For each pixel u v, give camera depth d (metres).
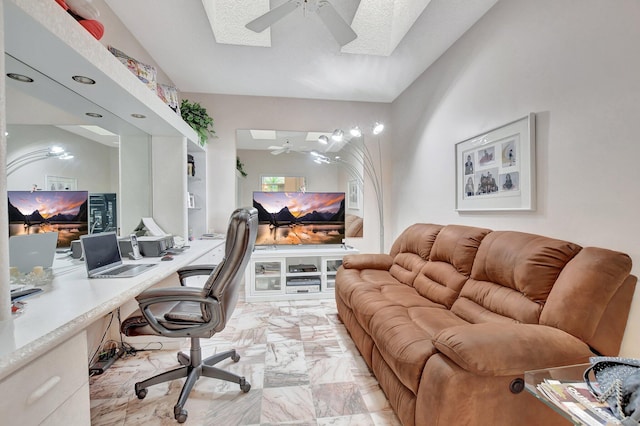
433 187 3.07
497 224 2.18
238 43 2.67
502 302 1.62
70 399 1.01
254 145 5.59
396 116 4.00
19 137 1.46
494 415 1.13
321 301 3.48
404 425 1.37
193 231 3.77
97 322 2.12
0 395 0.76
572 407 0.88
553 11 1.71
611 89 1.42
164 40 2.62
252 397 1.71
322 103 4.05
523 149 1.92
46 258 1.54
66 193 1.77
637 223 1.32
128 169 2.52
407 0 2.43
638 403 0.77
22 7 1.00
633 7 1.33
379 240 4.25
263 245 3.78
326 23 1.88
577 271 1.33
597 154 1.49
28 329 0.89
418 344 1.39
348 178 5.02
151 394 1.74
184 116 3.33
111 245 1.84
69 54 1.32
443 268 2.23
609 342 1.26
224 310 1.54
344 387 1.80
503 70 2.11
